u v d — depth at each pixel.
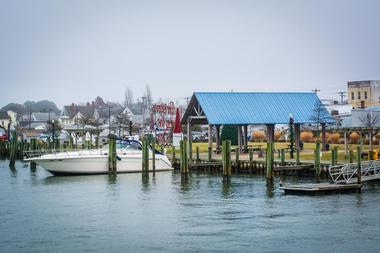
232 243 30.00
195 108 75.12
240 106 73.31
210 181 53.50
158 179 55.50
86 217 36.94
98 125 147.38
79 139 115.12
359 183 44.62
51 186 51.28
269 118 72.62
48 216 37.31
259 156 63.59
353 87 120.88
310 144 85.31
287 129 98.12
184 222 34.97
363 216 35.88
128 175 58.75
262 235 31.55
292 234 31.70
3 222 35.53
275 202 40.75
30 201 43.12
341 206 38.91
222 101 73.62
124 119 150.88
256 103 74.38
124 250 29.03
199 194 45.50
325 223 34.09
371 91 118.75
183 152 54.22
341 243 29.89
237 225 33.91
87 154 59.12
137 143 61.16
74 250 29.12
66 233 32.56
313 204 39.66
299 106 75.38
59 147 82.50
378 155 56.16
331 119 74.00
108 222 35.34
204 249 29.00
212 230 32.84
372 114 75.62
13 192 47.84
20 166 74.31
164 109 108.56
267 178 48.59
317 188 43.09
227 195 44.56
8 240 31.11
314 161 54.56
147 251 28.78
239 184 50.66
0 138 114.19
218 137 74.06
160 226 34.03
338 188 43.78
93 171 58.91
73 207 40.44
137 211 38.72
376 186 47.16
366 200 40.91
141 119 173.50
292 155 62.22
